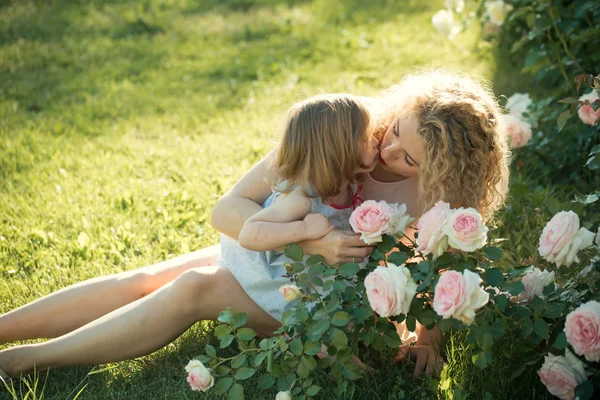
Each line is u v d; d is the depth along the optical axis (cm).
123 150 444
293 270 218
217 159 425
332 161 225
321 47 634
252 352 219
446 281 193
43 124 477
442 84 236
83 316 252
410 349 243
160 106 523
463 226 199
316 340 202
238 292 240
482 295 192
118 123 491
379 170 252
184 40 673
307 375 207
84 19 717
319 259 219
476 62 574
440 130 221
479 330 199
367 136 230
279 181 240
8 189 385
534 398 214
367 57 605
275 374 210
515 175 370
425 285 204
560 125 254
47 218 354
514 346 226
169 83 570
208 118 500
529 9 400
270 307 239
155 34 689
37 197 373
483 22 467
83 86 556
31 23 700
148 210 362
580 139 373
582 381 197
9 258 316
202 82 570
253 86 559
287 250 220
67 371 244
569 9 394
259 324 248
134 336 231
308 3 778
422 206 242
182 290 231
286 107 513
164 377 240
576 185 358
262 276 237
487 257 211
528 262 302
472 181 227
